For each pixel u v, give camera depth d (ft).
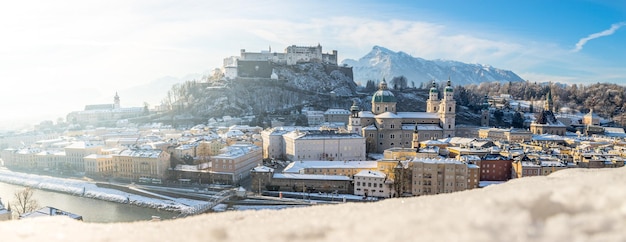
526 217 80.89
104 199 563.48
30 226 125.49
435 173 500.33
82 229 121.49
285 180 552.41
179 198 554.05
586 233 72.13
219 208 487.20
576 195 89.71
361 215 104.27
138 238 106.32
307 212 125.59
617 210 79.66
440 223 82.12
